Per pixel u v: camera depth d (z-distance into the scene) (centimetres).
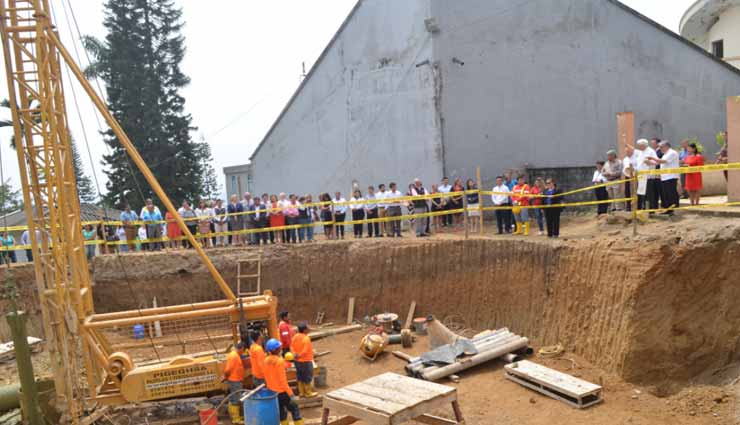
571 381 1292
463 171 2323
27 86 1199
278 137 2791
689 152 1600
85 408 1248
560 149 2475
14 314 1160
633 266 1334
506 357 1532
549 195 1670
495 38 2361
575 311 1503
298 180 2750
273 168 2827
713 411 1128
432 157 2312
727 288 1241
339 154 2602
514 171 2358
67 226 1238
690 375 1255
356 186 2145
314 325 2014
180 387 1265
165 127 4162
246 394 1082
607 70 2495
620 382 1298
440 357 1512
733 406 1121
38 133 1231
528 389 1366
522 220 1847
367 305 2019
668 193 1520
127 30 4069
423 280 1930
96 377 1383
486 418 1236
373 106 2477
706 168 1299
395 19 2377
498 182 1947
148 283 2081
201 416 1216
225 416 1316
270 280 2083
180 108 4278
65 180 1312
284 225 2169
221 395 1348
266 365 1076
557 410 1233
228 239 2255
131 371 1260
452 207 2097
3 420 1234
